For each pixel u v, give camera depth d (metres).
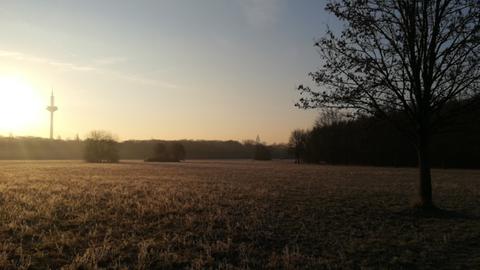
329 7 19.70
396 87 19.77
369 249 13.43
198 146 198.00
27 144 170.25
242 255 12.36
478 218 19.03
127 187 30.67
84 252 12.10
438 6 19.00
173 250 12.68
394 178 48.22
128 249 12.62
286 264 11.49
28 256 11.37
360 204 23.12
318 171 66.19
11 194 24.52
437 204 23.98
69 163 96.19
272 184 36.34
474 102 19.39
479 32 18.36
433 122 20.14
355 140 100.00
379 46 19.58
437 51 19.41
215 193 27.30
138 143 191.00
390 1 19.52
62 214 17.88
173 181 38.22
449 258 12.65
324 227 16.70
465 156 82.56
